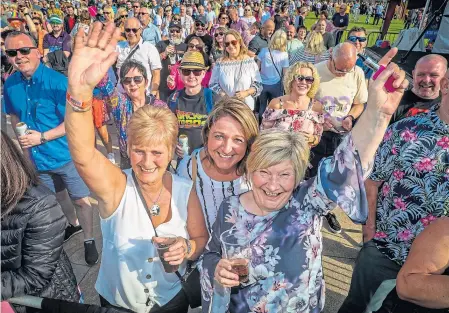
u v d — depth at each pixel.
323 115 3.59
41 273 1.54
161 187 1.86
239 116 1.93
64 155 3.08
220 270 1.58
